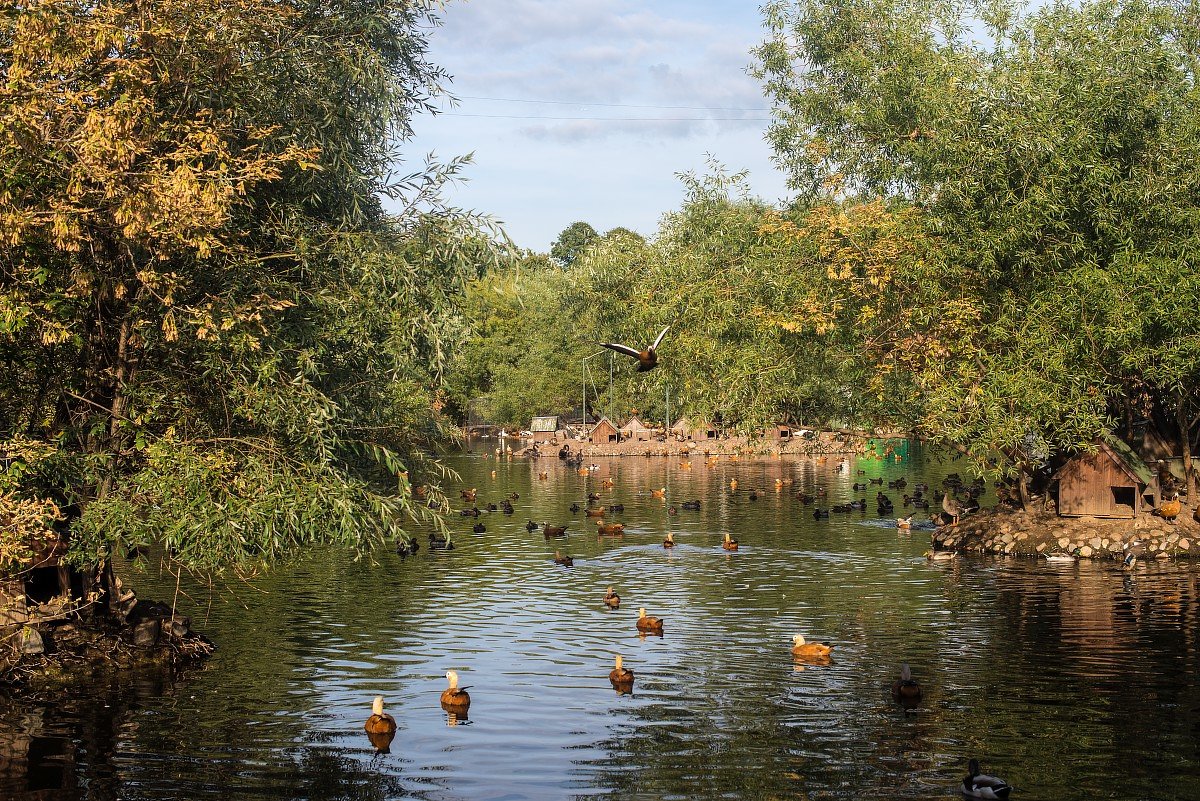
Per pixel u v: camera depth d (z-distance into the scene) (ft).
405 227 79.92
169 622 81.76
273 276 74.02
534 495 221.87
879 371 122.62
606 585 112.47
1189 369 115.24
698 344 126.21
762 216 140.05
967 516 143.95
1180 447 143.23
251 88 72.74
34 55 60.70
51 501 63.52
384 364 79.71
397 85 79.41
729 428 131.95
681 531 157.89
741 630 89.92
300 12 74.43
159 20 65.00
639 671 76.48
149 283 64.75
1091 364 118.21
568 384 403.54
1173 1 135.85
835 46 147.33
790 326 117.19
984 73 125.49
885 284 116.37
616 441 380.99
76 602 77.92
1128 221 118.11
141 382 71.97
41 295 66.85
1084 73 119.44
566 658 80.64
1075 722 62.59
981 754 57.36
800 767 55.88
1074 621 90.33
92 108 62.03
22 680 72.79
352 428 79.05
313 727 63.72
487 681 73.87
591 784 53.88
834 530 157.69
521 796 52.44
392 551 137.59
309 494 69.10
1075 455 132.36
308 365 70.95
